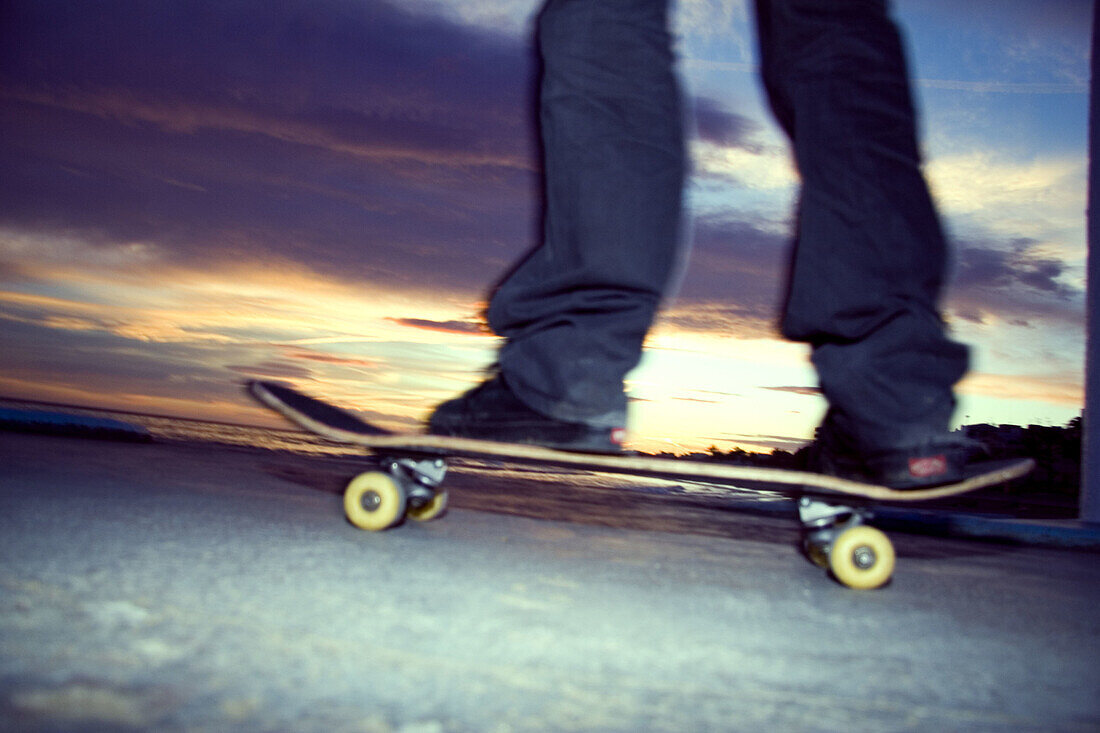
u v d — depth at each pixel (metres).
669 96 1.47
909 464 1.44
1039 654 1.09
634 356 1.47
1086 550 2.75
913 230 1.45
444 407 1.58
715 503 3.22
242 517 1.68
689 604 1.21
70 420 3.61
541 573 1.35
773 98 1.65
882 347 1.43
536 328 1.47
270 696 0.72
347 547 1.42
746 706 0.80
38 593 0.96
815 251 1.50
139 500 1.80
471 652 0.88
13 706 0.66
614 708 0.76
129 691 0.70
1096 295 3.51
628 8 1.43
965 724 0.79
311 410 1.67
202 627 0.88
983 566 2.00
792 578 1.53
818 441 1.65
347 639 0.89
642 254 1.42
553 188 1.47
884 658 1.00
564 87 1.44
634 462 1.49
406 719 0.69
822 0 1.49
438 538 1.63
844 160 1.47
